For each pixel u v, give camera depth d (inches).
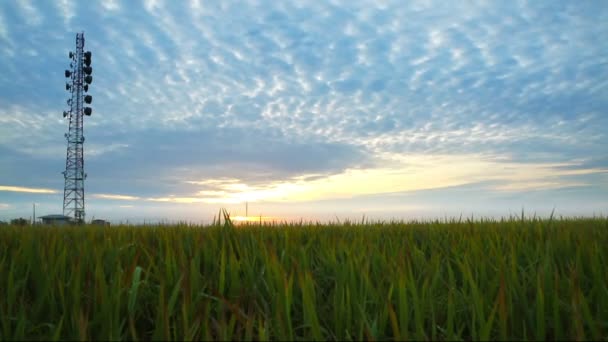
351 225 305.3
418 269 152.4
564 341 106.5
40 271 138.2
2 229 272.4
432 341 103.4
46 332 113.7
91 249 171.9
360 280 126.8
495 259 157.8
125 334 108.7
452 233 228.1
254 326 111.7
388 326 113.2
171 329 113.7
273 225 271.6
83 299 124.3
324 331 106.9
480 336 97.6
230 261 141.9
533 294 126.8
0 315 115.0
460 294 125.1
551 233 213.3
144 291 133.3
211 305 125.4
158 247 197.8
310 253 174.7
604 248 175.2
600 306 121.3
